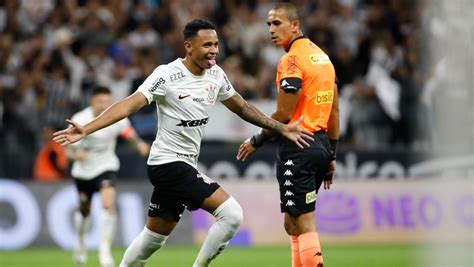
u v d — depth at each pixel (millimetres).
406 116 48906
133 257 22453
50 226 42531
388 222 45969
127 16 52094
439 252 40250
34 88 46781
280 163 22766
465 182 46438
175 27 52156
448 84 47844
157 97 21406
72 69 47969
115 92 47562
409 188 46562
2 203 42406
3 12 51469
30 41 49812
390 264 34688
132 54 49719
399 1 54531
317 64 22703
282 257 37969
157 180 21891
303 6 54875
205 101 21797
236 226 21734
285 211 22766
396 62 51656
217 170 45281
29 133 45875
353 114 48312
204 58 21391
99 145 33594
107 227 32438
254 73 50750
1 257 38094
